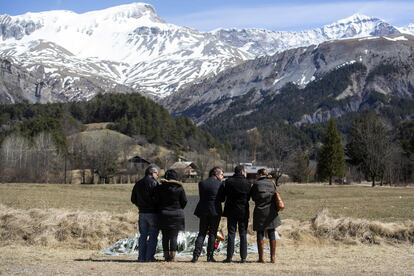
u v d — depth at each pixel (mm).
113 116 179375
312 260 16172
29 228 19953
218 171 15508
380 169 98875
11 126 147375
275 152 119688
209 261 15430
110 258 16391
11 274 12477
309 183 112250
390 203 47844
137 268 13625
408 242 20922
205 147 166125
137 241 18156
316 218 22422
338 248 19500
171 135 165000
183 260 15984
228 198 15328
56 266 13867
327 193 68438
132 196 15773
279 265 14789
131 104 178500
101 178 109500
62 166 108000
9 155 103688
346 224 21547
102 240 19969
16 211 21422
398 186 94875
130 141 144750
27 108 185750
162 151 149250
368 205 45031
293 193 68125
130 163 121000
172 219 15320
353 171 114312
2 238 19422
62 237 19875
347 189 80250
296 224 22734
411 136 119812
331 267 14438
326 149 107062
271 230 15484
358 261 15969
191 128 177375
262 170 15672
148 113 176625
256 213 15445
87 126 169375
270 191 15445
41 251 17734
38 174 103438
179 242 17703
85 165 109938
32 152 105250
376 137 102625
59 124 141875
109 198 53625
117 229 21141
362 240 20906
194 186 85750
